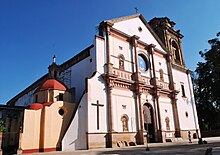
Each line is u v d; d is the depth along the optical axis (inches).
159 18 1652.3
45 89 1089.4
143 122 1094.4
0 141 786.2
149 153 553.9
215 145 721.0
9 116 1074.7
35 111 913.5
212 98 1825.8
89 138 878.4
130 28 1272.1
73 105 1016.9
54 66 1364.4
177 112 1366.9
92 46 1094.4
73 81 1237.1
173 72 1501.0
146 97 1200.2
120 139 973.8
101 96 981.8
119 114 1023.6
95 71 1008.9
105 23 1118.4
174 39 1680.6
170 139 1230.9
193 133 1459.2
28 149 847.7
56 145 904.3
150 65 1312.7
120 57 1141.1
